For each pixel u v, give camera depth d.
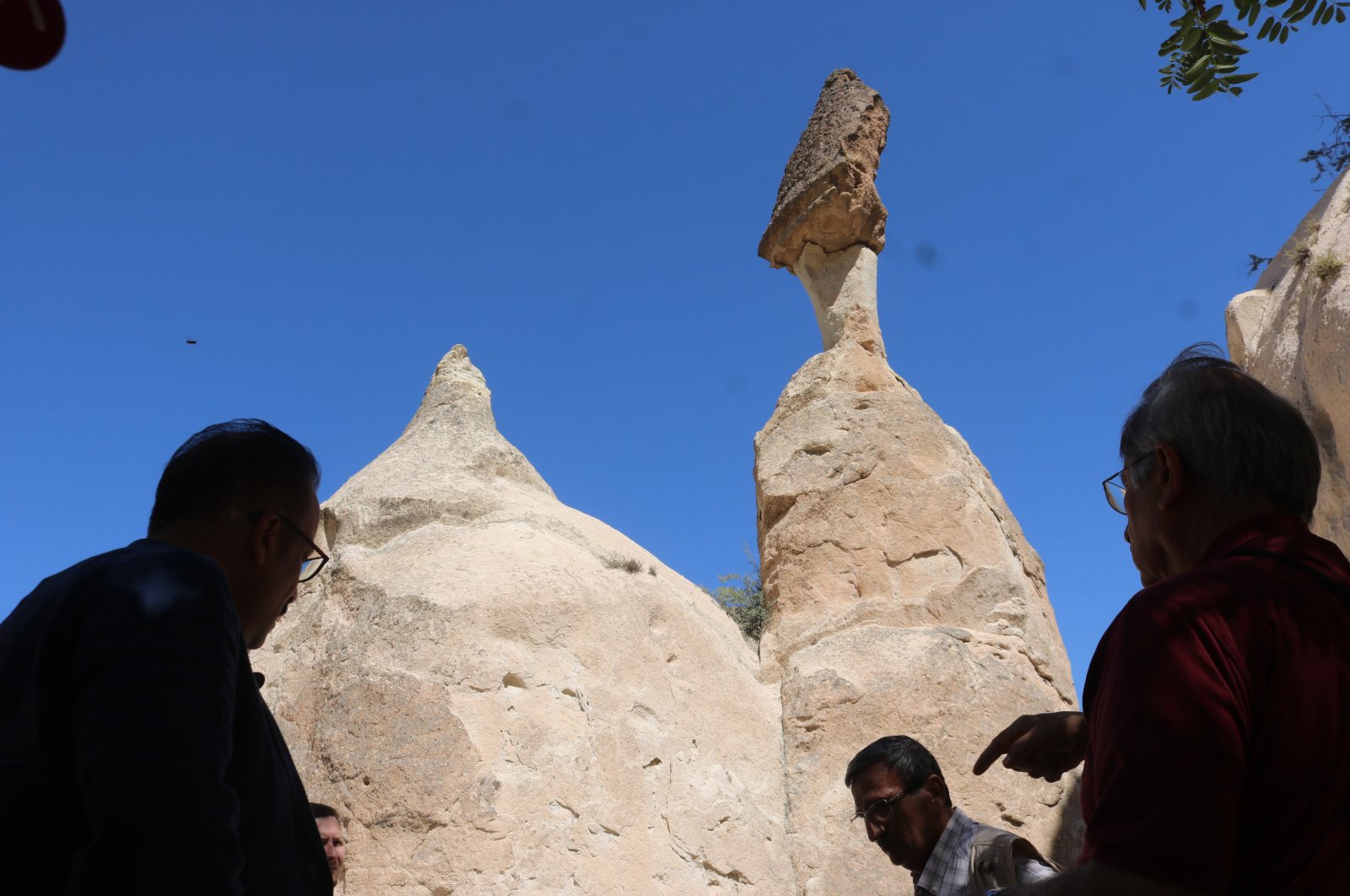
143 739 2.11
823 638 9.98
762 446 11.44
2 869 2.13
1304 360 8.39
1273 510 2.45
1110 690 2.17
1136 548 2.69
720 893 8.19
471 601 8.65
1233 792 2.00
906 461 10.71
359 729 8.01
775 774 9.14
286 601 3.01
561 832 7.74
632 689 8.77
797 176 12.29
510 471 10.99
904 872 8.41
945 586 10.06
